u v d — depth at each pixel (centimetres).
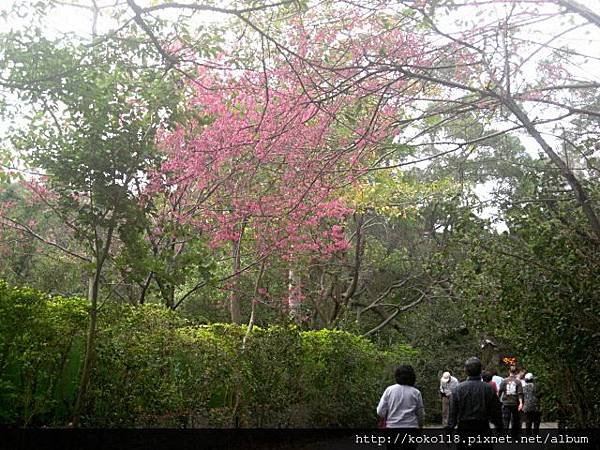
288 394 1357
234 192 1238
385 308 2864
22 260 1861
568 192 912
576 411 1047
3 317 790
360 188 1605
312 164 967
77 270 1784
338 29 881
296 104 845
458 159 1552
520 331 1027
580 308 862
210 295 1867
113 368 904
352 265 2361
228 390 1216
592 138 916
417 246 2659
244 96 1167
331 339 1592
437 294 2419
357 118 931
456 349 2517
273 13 924
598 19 700
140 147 806
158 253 1133
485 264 944
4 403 815
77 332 881
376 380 1822
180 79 964
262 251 1391
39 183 1300
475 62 772
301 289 1941
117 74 802
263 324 1909
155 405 962
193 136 1126
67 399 898
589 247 867
